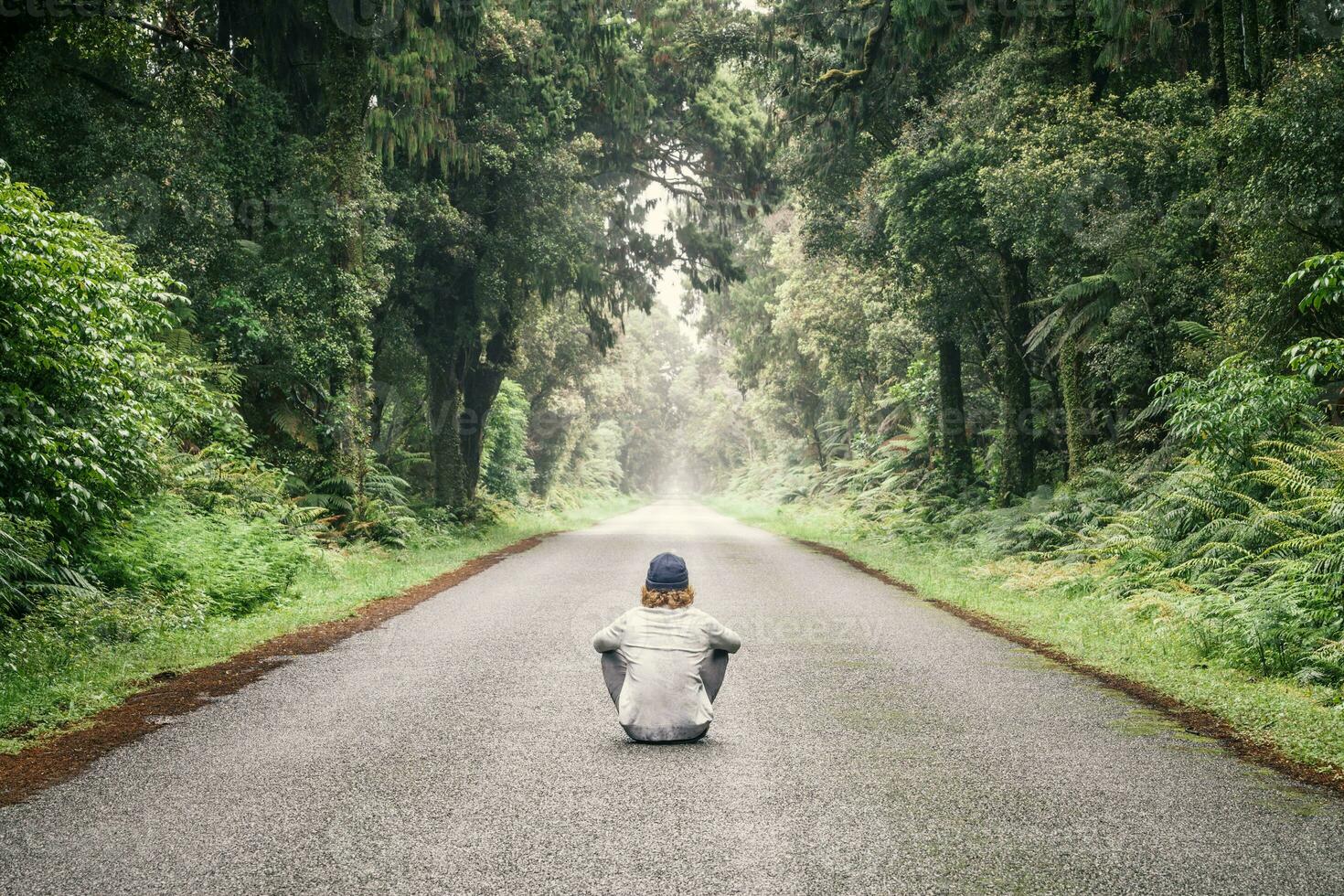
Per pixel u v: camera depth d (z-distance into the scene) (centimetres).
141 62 1553
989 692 701
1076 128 1595
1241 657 802
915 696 688
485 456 3694
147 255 1505
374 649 877
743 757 527
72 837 402
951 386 2611
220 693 690
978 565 1628
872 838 405
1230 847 396
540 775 491
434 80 2055
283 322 1662
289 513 1548
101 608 907
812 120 2445
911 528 2281
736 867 374
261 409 1814
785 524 3712
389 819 426
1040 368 2317
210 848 390
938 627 1028
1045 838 405
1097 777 493
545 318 3609
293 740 562
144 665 774
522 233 2506
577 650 873
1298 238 1234
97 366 906
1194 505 1158
